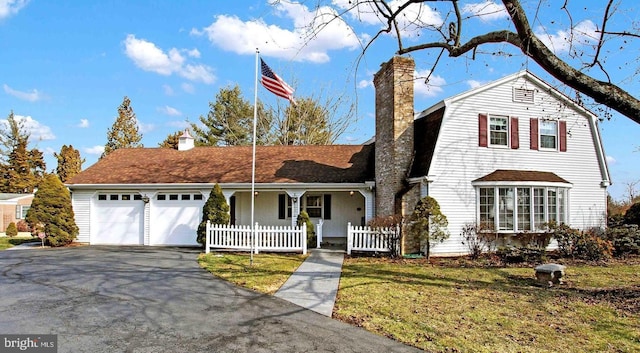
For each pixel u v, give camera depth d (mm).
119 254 14930
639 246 15250
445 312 7328
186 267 12000
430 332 6199
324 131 35562
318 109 35219
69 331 6031
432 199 14305
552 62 6562
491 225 15234
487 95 15914
